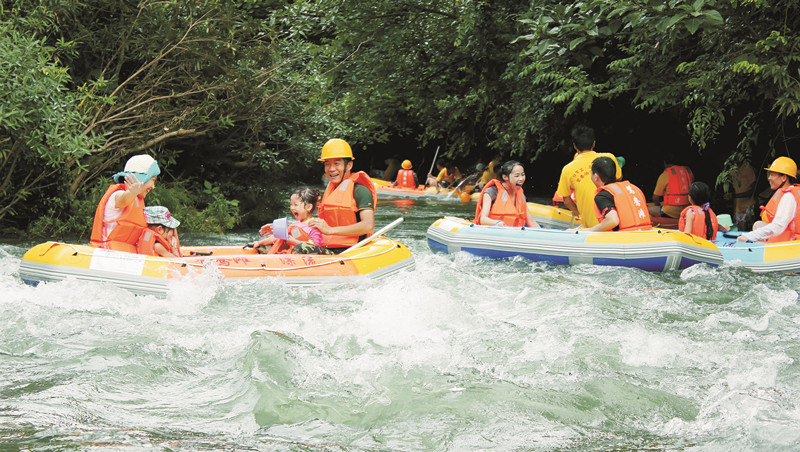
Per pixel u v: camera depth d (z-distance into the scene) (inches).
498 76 582.2
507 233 296.4
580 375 144.4
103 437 110.6
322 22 552.1
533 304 207.9
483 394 134.0
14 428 112.7
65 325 174.6
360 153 1076.5
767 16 342.6
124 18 406.3
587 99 422.3
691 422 122.5
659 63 412.2
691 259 267.4
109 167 432.5
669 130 616.4
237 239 402.6
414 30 593.9
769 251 275.9
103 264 207.5
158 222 226.2
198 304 200.2
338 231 247.0
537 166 834.8
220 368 147.9
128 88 437.4
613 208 280.8
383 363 149.9
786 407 127.1
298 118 476.4
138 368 145.4
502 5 548.1
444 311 191.6
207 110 424.2
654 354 157.6
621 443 114.4
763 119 411.5
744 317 194.7
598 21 345.4
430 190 753.0
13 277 233.5
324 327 177.2
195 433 114.9
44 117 323.3
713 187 598.5
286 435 115.5
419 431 118.3
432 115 666.2
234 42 420.8
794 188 284.2
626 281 250.1
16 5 367.2
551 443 114.4
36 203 381.7
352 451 109.9
